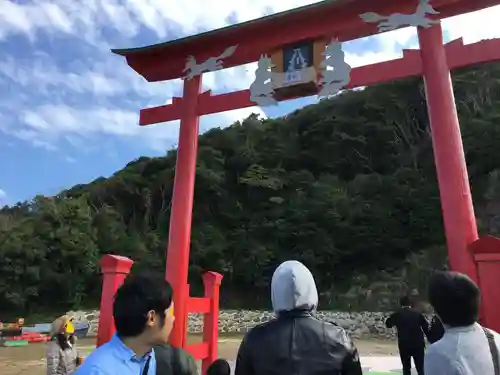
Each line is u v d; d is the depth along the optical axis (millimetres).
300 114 43406
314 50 6742
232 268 29906
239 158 39000
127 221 39625
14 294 26562
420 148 34750
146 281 2080
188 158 7398
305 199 32719
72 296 27562
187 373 2180
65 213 29812
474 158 30812
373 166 36188
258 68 7062
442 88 5742
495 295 4191
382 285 25672
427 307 18125
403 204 29797
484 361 2172
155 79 8297
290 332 2408
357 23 6516
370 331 21750
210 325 8062
